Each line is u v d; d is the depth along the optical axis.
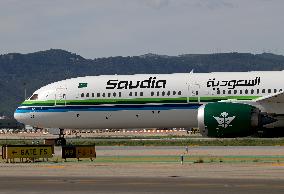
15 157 93.75
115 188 58.34
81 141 145.25
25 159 98.44
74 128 133.88
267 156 94.94
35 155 94.75
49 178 68.00
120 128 131.50
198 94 124.12
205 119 113.06
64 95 132.38
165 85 126.31
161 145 125.62
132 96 127.94
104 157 98.81
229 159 90.62
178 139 145.88
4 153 95.88
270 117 113.81
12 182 64.12
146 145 126.94
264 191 54.72
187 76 126.69
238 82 123.06
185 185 59.81
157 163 86.56
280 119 118.62
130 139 154.88
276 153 100.31
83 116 131.12
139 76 129.50
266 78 122.88
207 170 74.94
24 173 74.38
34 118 134.00
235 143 125.81
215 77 124.88
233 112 112.31
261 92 121.62
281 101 119.50
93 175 71.00
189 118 125.06
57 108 132.50
